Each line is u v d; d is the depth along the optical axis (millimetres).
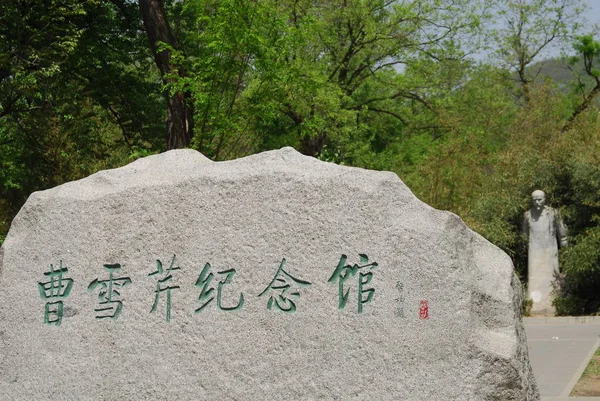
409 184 22125
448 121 27641
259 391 5852
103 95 19938
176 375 6047
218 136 15492
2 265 6699
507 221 21266
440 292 5676
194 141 14750
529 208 21078
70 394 6246
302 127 19422
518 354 5695
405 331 5676
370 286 5797
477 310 5711
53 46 17406
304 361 5809
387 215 5875
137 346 6180
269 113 15344
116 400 6133
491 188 21688
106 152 20031
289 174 6117
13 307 6586
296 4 22594
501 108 30062
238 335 5984
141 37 19953
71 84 19078
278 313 5934
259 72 15289
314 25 15711
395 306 5727
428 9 26766
